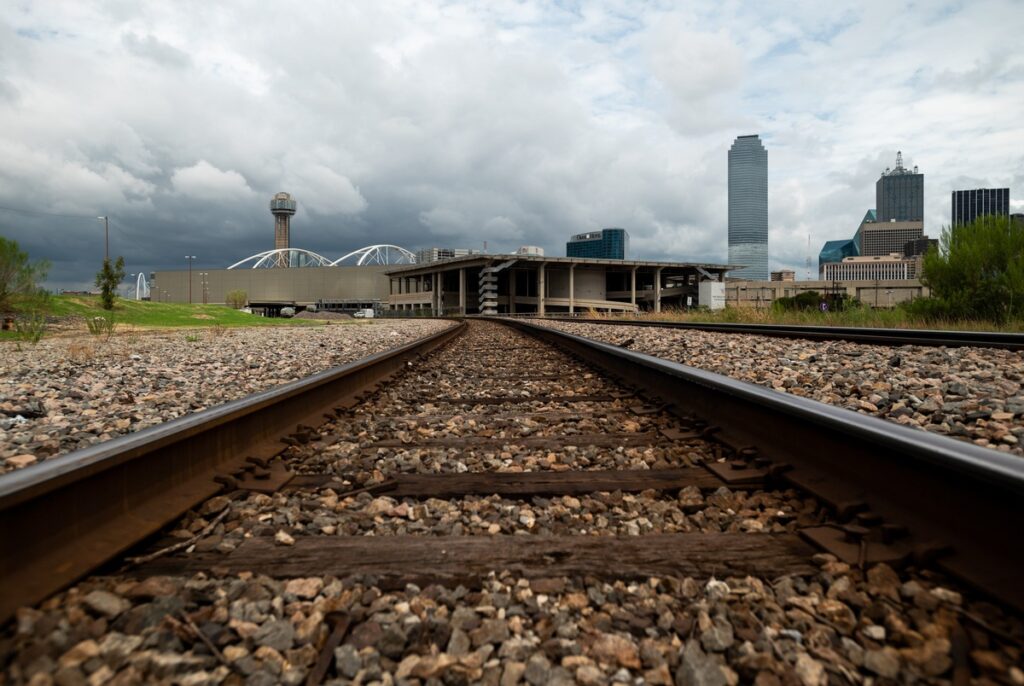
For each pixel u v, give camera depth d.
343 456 3.85
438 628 1.76
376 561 2.18
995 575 1.83
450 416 5.20
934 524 2.16
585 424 4.75
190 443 3.06
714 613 1.83
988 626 1.64
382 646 1.68
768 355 9.65
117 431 4.83
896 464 2.41
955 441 2.23
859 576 1.99
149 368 9.69
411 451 3.96
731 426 4.07
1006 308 15.77
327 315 102.06
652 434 4.32
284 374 8.98
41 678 1.47
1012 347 8.49
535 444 4.07
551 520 2.71
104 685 1.48
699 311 39.75
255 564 2.16
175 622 1.73
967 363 7.43
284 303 191.62
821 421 2.85
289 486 3.20
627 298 179.88
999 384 5.81
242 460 3.49
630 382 6.87
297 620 1.82
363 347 15.21
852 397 5.52
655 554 2.21
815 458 3.02
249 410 3.69
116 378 8.40
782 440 3.37
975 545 1.98
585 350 10.70
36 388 7.27
